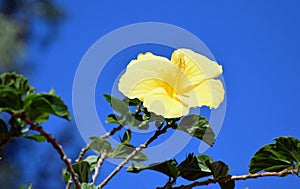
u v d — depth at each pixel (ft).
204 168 3.32
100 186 3.15
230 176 3.29
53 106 2.82
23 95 2.84
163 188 3.25
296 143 3.30
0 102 2.80
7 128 2.91
